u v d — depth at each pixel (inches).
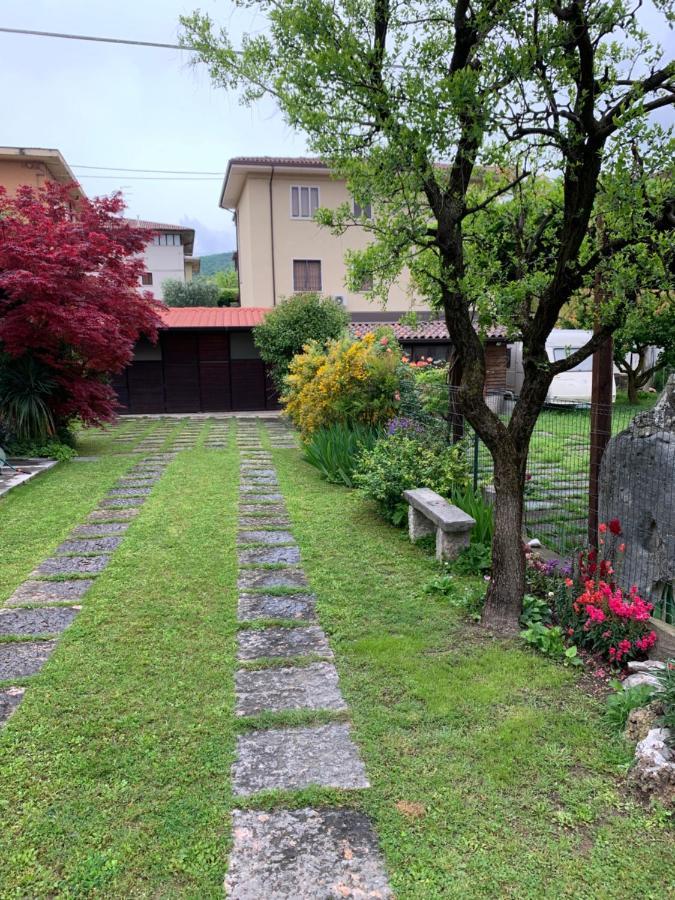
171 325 657.6
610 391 167.0
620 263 118.3
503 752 95.0
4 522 231.8
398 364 336.5
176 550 197.5
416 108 110.3
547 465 285.3
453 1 119.8
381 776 89.5
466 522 178.2
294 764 92.2
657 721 95.8
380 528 223.8
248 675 119.2
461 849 76.3
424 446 247.8
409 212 128.4
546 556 188.7
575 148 115.2
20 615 146.9
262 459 377.4
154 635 136.3
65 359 395.2
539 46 108.3
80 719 103.6
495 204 156.6
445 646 131.2
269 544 204.7
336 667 122.3
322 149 125.3
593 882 71.6
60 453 376.5
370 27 123.5
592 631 126.6
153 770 90.6
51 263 339.9
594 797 85.6
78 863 73.7
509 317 131.2
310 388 356.8
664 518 134.3
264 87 130.3
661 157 109.9
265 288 927.0
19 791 86.0
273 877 71.9
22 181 852.6
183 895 69.4
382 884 71.0
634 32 112.4
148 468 347.6
